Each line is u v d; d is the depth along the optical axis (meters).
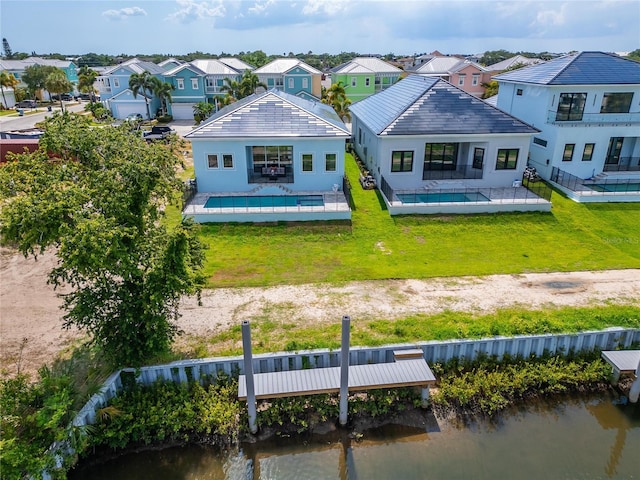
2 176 11.04
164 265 11.45
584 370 13.50
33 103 73.62
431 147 27.50
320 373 12.28
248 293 16.58
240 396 11.37
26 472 9.35
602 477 10.79
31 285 17.45
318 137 25.17
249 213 22.75
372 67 68.62
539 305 15.63
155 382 12.31
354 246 20.75
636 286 17.03
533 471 10.86
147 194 11.73
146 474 10.70
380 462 11.04
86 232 9.95
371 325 14.27
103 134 12.17
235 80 65.44
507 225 22.84
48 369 12.12
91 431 10.89
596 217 23.78
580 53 30.80
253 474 10.75
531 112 30.91
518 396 12.97
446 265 18.94
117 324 11.95
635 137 29.94
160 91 58.41
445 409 12.48
